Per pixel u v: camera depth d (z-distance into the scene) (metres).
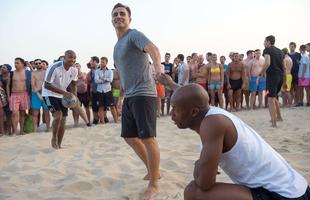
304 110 9.60
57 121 5.66
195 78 10.67
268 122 7.76
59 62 5.52
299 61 10.91
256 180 2.04
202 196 2.08
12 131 8.56
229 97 10.64
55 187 3.73
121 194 3.46
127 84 3.47
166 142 6.00
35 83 8.17
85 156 5.08
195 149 5.39
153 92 3.46
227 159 2.06
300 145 5.31
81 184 3.71
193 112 2.10
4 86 8.29
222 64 11.49
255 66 10.85
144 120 3.40
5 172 4.41
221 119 2.00
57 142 5.88
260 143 2.08
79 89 9.12
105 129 7.69
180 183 3.71
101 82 9.12
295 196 2.00
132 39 3.34
